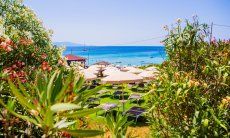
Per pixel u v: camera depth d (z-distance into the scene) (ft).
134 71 85.76
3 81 8.33
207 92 14.47
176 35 17.30
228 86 14.46
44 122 4.09
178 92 12.81
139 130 33.65
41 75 4.93
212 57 17.67
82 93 4.96
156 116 15.47
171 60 18.13
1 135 5.28
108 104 43.75
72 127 5.94
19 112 6.71
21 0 35.68
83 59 147.33
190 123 13.89
